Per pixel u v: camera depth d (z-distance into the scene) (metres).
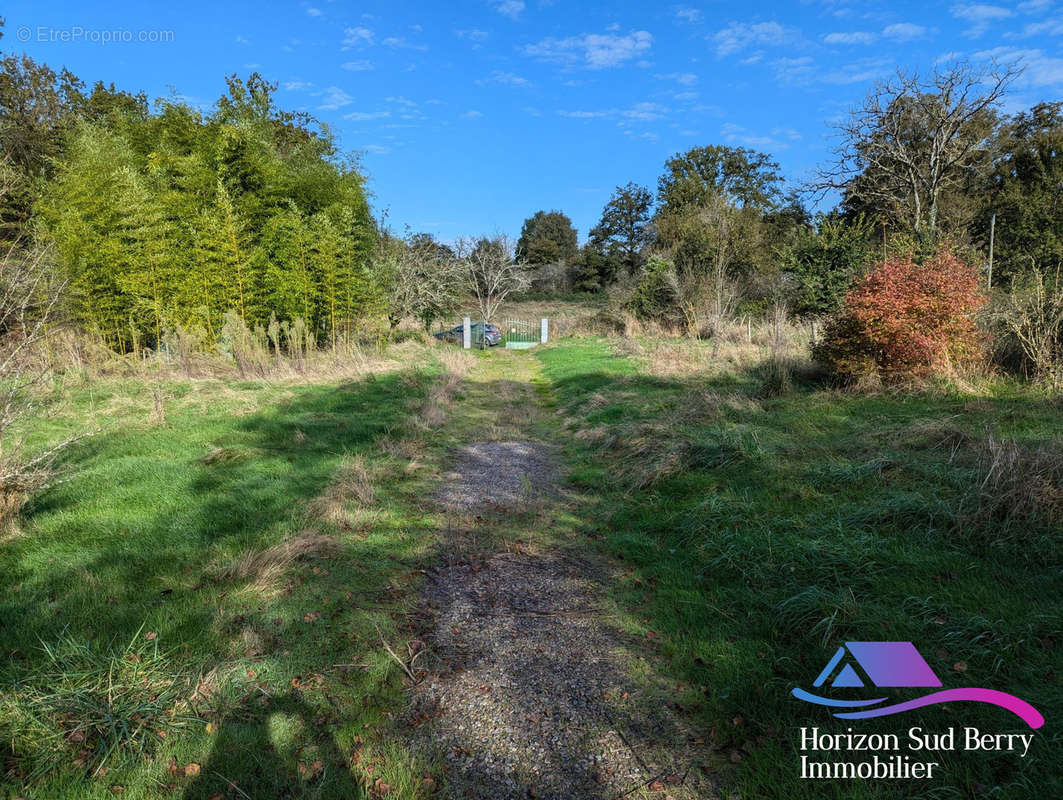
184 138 18.36
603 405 10.84
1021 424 7.20
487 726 3.06
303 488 6.42
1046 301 9.97
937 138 21.20
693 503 5.89
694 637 3.76
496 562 5.07
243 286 16.48
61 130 24.02
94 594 4.05
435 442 8.96
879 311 9.92
